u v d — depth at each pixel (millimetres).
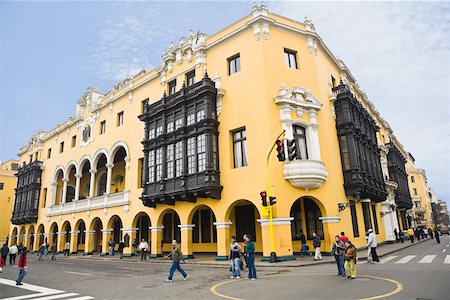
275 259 17938
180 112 24328
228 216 21391
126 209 29062
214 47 24750
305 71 23266
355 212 24828
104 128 35000
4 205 56344
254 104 21266
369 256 17359
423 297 8477
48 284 14375
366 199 26125
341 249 13062
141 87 30906
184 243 23016
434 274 11977
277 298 9328
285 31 23234
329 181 21500
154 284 13156
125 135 31359
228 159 21766
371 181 26422
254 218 23531
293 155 15453
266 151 20000
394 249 24531
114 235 36188
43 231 42875
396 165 41000
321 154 22031
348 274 12141
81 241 39844
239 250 14445
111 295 11148
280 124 20766
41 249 31141
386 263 16469
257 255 22516
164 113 25484
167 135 24812
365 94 35906
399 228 43312
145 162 26422
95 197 33406
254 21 22203
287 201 19656
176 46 27922
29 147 50250
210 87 22609
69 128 41000
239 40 23203
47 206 41469
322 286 10789
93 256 31188
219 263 19406
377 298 8656
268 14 22656
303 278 12711
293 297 9336
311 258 19578
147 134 26750
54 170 42031
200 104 23062
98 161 37656
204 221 26828
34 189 43812
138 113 30484
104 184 39250
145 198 25266
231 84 22875
